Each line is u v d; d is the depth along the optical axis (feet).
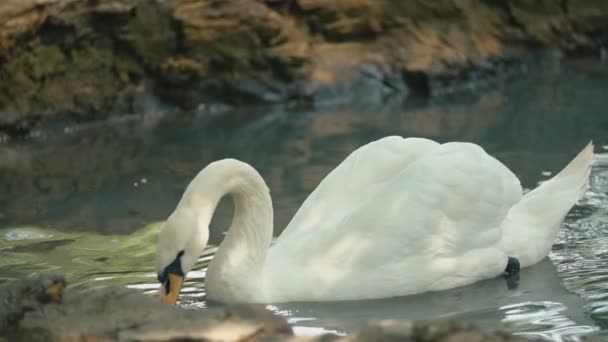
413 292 34.22
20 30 58.18
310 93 63.52
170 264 31.86
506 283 35.17
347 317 32.27
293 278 33.50
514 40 70.33
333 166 49.03
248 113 61.98
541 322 31.63
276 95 63.62
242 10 63.77
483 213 35.14
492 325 31.53
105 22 61.46
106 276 36.32
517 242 36.14
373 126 57.00
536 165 47.93
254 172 33.37
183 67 62.80
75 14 60.13
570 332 30.68
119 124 60.70
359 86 64.69
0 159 53.57
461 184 34.88
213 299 33.47
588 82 65.36
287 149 52.75
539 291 34.30
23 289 27.84
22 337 26.32
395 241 33.99
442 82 65.46
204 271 36.81
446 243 34.60
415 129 55.83
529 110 58.85
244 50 63.87
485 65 67.72
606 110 57.77
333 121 58.85
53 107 59.52
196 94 63.05
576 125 54.80
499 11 70.79
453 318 32.19
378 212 34.24
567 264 36.63
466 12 69.05
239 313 26.25
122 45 61.98
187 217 32.01
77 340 25.67
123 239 40.27
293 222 35.83
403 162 36.09
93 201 45.29
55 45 59.98
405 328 22.95
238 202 33.55
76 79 60.59
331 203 35.63
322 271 33.68
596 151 49.49
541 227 36.81
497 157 49.60
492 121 56.75
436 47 67.00
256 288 33.19
